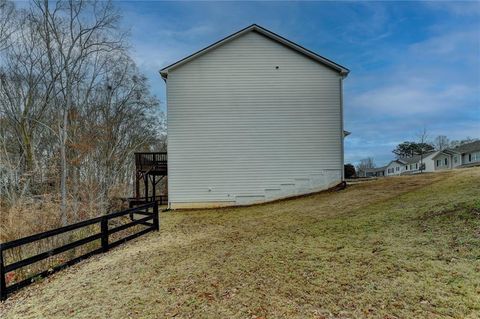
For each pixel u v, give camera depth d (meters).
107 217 8.34
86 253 7.86
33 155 19.28
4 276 5.50
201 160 15.23
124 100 27.67
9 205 14.18
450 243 5.56
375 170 59.78
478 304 3.66
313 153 15.38
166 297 4.75
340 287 4.51
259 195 15.16
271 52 15.56
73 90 20.80
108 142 24.83
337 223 8.52
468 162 36.09
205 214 13.43
